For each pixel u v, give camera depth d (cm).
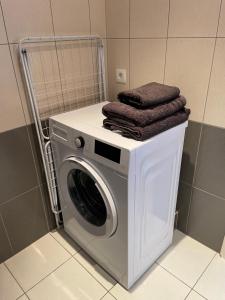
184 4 115
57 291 134
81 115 133
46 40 128
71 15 135
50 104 143
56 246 161
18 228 152
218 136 126
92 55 154
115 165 100
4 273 145
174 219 159
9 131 129
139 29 137
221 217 142
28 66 123
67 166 127
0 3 108
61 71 142
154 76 141
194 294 130
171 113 111
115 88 167
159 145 108
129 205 105
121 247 121
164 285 135
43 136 139
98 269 146
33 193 153
